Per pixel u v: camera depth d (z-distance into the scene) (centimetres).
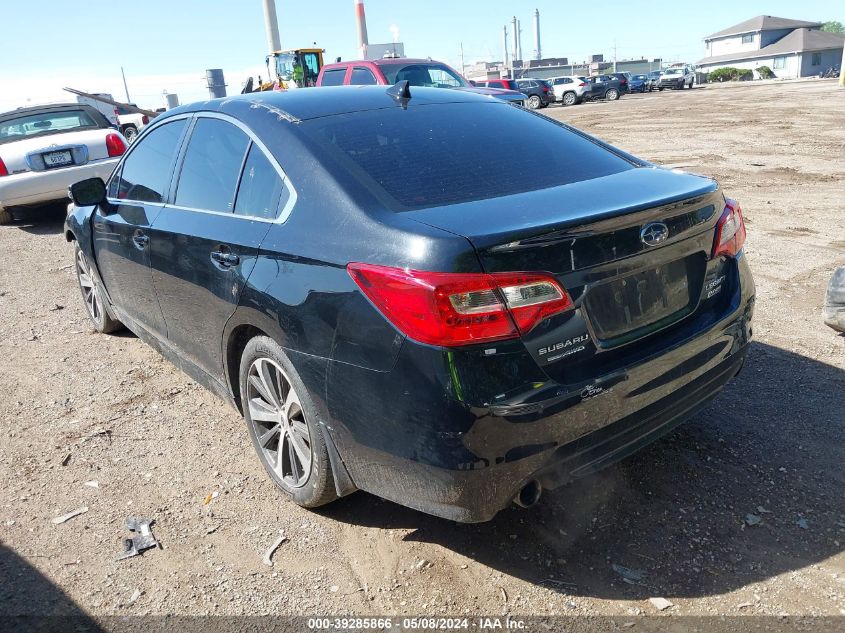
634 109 2672
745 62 8600
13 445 373
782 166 1112
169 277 355
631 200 251
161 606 254
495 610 245
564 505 299
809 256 626
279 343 275
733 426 350
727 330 279
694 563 261
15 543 291
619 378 240
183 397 423
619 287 245
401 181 268
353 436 253
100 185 424
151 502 316
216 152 334
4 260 812
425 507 243
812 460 319
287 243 271
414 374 226
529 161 295
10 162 909
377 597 254
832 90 3066
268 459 320
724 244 281
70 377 458
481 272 218
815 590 245
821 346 435
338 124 302
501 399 221
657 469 319
